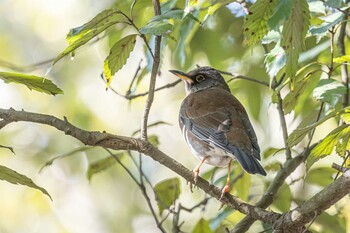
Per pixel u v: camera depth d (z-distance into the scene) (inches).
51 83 317.7
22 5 700.7
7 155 674.8
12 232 657.6
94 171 456.4
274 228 343.0
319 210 329.7
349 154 343.9
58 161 679.1
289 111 401.4
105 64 340.2
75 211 676.7
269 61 370.6
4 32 694.5
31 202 665.6
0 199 659.4
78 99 683.4
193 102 434.9
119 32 527.2
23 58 689.0
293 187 542.3
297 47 289.0
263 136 613.0
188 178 364.8
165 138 716.7
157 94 709.9
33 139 682.2
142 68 522.3
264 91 578.2
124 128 685.9
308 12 281.1
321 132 579.8
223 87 481.4
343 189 321.4
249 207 357.7
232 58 573.9
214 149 408.2
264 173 371.9
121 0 507.5
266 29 315.3
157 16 317.1
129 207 676.7
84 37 312.2
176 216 410.3
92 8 684.7
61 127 327.0
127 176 676.7
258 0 302.4
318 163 604.4
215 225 442.9
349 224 501.7
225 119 411.5
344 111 305.7
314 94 352.8
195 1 336.2
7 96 687.7
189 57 560.1
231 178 465.7
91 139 329.7
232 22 561.0
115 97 688.4
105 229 672.4
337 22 354.9
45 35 695.1
